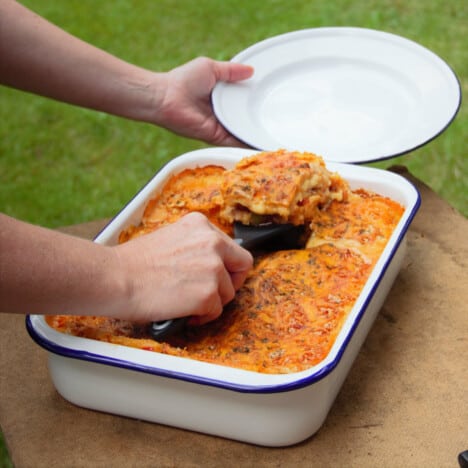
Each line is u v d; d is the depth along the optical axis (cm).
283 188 97
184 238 85
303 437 82
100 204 250
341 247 98
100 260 80
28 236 77
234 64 131
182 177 112
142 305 81
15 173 265
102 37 320
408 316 100
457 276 106
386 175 105
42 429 88
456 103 123
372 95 132
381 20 313
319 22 316
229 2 336
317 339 85
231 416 81
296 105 131
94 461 84
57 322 88
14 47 112
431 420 85
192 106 128
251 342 86
